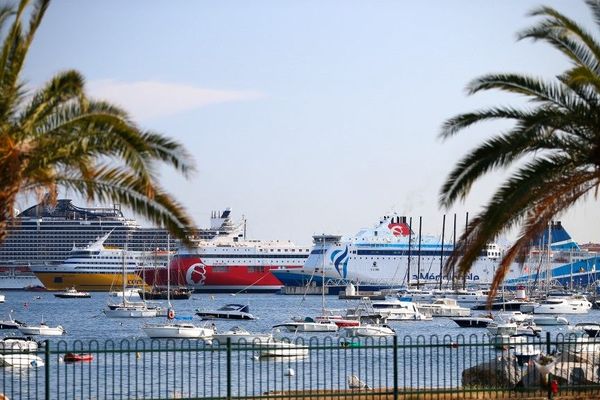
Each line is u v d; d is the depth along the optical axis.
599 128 73.62
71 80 67.81
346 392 94.44
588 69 72.94
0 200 68.31
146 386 136.50
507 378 102.38
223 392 127.19
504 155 73.62
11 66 67.81
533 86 74.38
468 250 76.31
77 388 134.50
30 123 68.38
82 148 67.56
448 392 92.44
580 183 76.19
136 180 69.19
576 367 102.25
